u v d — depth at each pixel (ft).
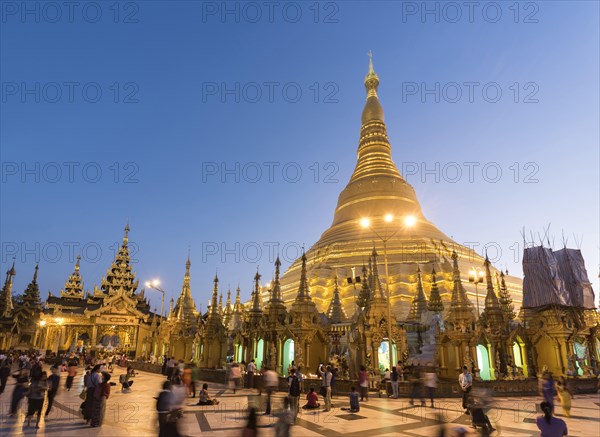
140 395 107.24
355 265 246.06
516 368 137.49
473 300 221.87
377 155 328.49
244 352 165.48
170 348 222.28
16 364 183.83
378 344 129.49
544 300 151.64
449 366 132.67
